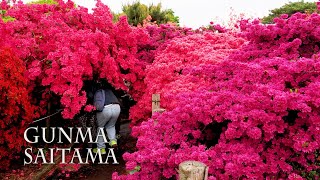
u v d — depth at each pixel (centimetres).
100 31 726
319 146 399
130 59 769
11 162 713
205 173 345
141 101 732
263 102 414
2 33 678
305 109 395
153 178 431
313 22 542
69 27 739
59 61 676
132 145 886
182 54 758
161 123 486
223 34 834
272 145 421
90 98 729
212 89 514
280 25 585
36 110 723
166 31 905
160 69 713
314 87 413
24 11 746
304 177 416
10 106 611
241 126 405
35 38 721
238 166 395
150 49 867
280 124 409
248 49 597
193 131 460
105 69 713
